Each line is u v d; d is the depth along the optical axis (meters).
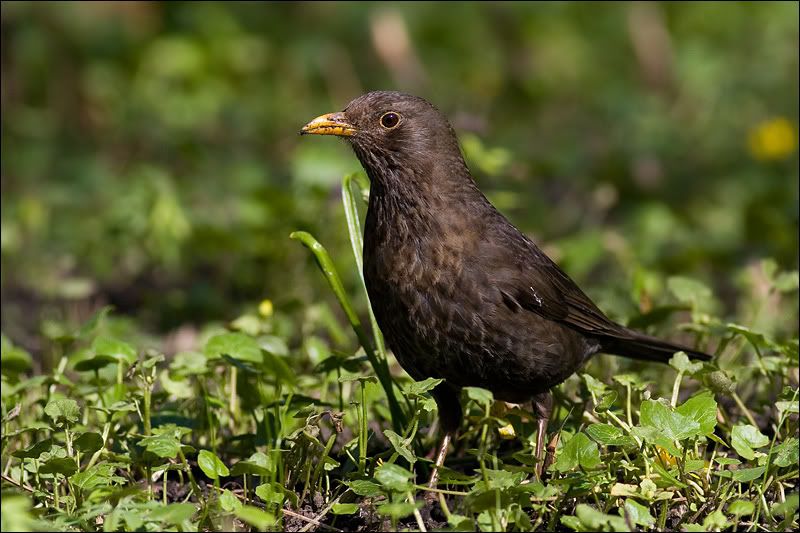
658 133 17.05
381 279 7.80
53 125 18.16
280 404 8.45
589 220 15.34
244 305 12.72
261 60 19.05
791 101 18.16
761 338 8.22
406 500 6.65
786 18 19.38
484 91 19.20
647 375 9.60
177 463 7.75
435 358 7.82
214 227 13.44
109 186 16.22
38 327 12.21
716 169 16.64
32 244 14.58
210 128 17.88
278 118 17.98
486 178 15.32
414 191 7.80
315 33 19.58
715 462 7.49
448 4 20.20
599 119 18.08
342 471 7.71
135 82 18.58
